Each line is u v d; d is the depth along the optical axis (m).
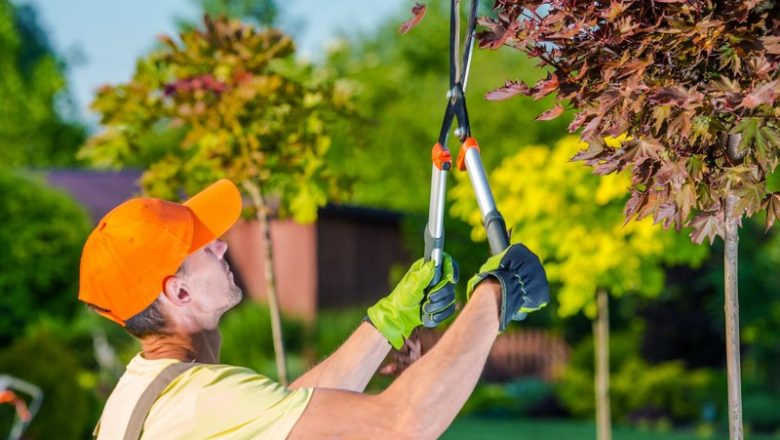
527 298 2.62
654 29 2.96
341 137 8.72
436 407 2.51
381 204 34.34
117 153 8.53
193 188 8.54
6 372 12.26
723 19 2.88
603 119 3.12
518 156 11.54
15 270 18.75
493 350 24.58
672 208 3.27
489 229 2.82
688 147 3.13
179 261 2.81
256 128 8.18
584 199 11.44
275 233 24.09
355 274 24.64
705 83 3.08
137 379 2.74
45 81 48.47
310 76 8.59
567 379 21.28
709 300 22.62
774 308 21.75
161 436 2.62
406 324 3.12
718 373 22.16
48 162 47.44
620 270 11.67
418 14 3.15
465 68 2.93
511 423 20.25
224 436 2.58
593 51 3.10
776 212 3.14
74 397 12.47
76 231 19.52
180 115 8.18
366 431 2.53
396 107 35.41
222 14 8.20
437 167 2.92
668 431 19.81
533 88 3.15
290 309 23.89
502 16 3.11
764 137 2.96
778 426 19.77
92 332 18.30
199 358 2.85
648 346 23.38
